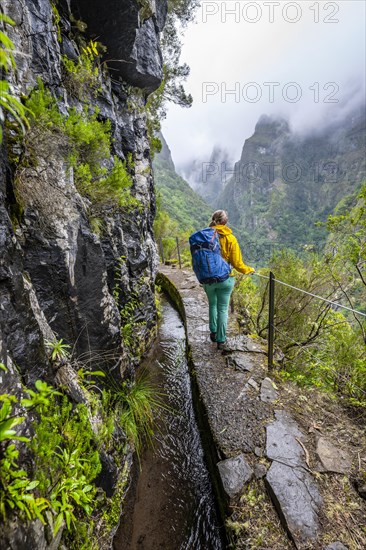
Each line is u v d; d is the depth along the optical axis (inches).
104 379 109.7
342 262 159.6
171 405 149.9
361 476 85.6
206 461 114.2
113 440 95.0
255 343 167.3
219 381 136.5
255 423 109.2
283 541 71.7
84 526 68.3
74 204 97.1
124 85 208.4
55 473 57.9
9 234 61.6
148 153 256.5
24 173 79.3
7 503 42.1
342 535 71.7
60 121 83.2
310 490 82.6
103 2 148.9
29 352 62.4
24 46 87.2
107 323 110.7
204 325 209.5
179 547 88.6
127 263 165.0
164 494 104.8
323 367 133.9
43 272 82.5
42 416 58.2
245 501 82.2
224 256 138.6
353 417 111.7
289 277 172.6
